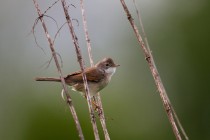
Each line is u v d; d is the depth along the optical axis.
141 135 16.59
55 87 15.99
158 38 17.75
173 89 17.61
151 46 17.73
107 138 8.91
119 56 17.47
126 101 17.00
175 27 17.86
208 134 17.56
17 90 16.98
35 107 16.25
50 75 16.73
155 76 8.59
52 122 15.69
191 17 17.92
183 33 17.83
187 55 17.72
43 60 17.02
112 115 16.39
